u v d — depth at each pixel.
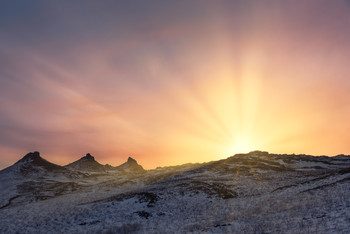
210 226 22.75
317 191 29.94
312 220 17.12
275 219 20.55
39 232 31.69
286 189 39.12
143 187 63.88
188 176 67.88
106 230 27.12
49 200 60.91
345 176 35.31
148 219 34.25
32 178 108.69
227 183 53.19
